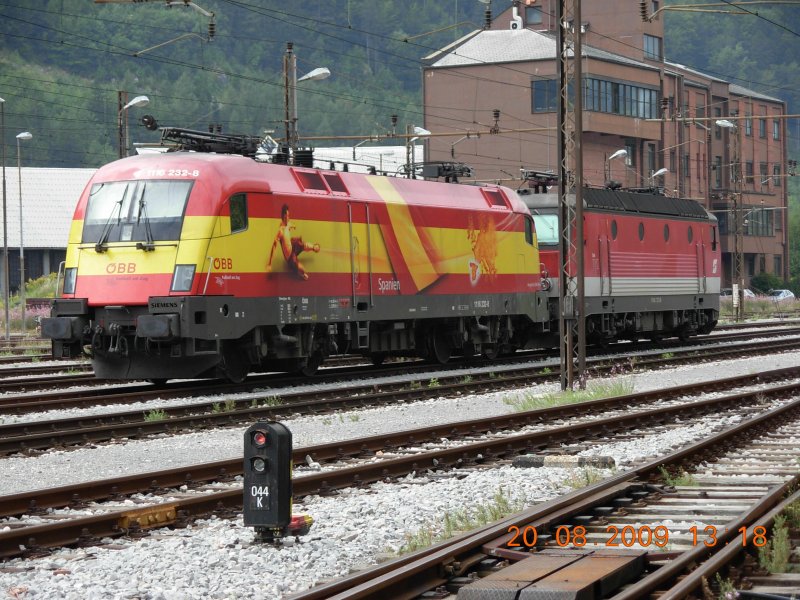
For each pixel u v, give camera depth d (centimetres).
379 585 890
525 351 4353
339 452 1756
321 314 2875
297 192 2809
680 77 10256
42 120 17962
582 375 2766
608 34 9931
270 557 1080
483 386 2852
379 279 3081
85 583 988
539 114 8938
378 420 2264
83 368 3550
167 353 2616
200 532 1205
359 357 4081
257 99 19050
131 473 1639
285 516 1151
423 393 2644
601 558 973
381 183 3144
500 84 9038
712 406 2334
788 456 1678
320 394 2591
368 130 19050
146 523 1225
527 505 1345
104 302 2611
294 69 4469
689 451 1597
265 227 2700
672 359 3650
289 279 2769
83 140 18088
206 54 19575
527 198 4028
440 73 9219
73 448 1872
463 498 1390
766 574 962
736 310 7444
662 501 1323
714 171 11381
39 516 1295
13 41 19262
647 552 1013
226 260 2592
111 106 18388
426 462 1636
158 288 2556
